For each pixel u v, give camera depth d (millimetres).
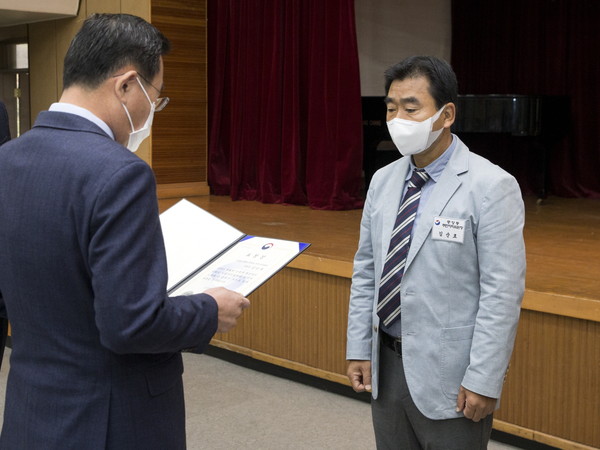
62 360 1357
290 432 3115
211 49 6859
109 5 6594
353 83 6000
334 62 6051
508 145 7543
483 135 7566
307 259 3588
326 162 6090
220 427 3160
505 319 1691
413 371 1777
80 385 1352
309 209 6125
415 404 1777
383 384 1893
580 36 7395
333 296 3545
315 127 6141
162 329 1282
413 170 1842
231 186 6664
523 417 2945
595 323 2748
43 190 1326
